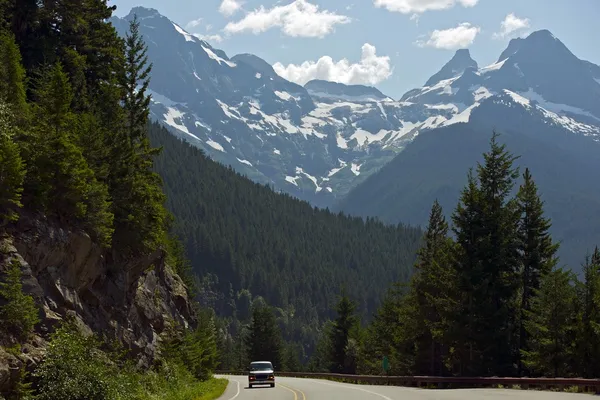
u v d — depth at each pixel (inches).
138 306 1453.0
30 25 1541.6
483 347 2001.7
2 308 776.3
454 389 1576.0
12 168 867.4
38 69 1298.0
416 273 2472.9
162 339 1572.3
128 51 1696.6
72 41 1622.8
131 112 1644.9
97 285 1236.5
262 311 4542.3
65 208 1047.6
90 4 1641.2
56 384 783.1
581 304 1975.9
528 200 2267.5
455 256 2103.8
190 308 2137.1
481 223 2114.9
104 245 1163.9
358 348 3698.3
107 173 1261.1
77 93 1502.2
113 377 939.3
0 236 874.8
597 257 2188.7
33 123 1046.4
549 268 2224.4
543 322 1972.2
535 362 1955.0
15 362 735.1
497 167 2242.9
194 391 1375.5
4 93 1034.7
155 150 1567.4
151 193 1417.3
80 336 906.7
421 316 2375.7
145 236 1398.9
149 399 1041.5
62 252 1017.5
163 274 1930.4
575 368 1936.5
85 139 1237.1
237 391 1674.5
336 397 1348.4
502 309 2014.0
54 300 983.6
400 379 2050.9
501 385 1632.6
